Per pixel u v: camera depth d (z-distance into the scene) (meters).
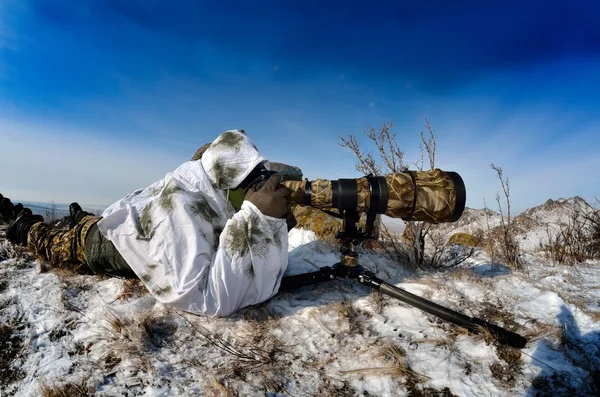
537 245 3.95
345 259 1.92
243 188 1.87
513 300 2.07
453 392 1.36
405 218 1.75
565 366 1.47
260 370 1.44
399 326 1.78
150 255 1.75
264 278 1.80
